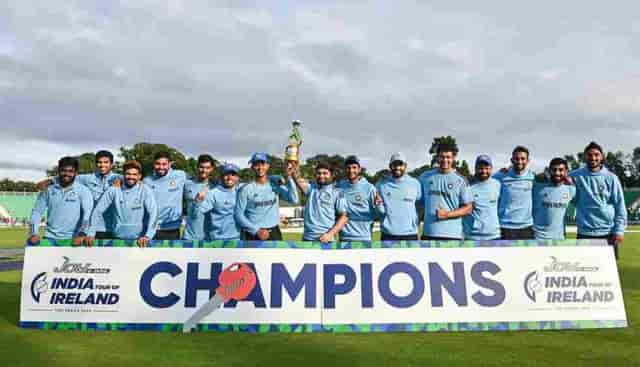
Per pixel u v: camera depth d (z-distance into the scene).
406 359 4.46
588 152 7.32
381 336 5.42
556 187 7.20
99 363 4.32
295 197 7.12
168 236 7.69
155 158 7.64
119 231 6.68
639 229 34.19
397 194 6.84
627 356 4.56
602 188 7.20
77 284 5.84
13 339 5.20
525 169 7.20
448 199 6.70
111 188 6.72
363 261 5.93
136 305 5.77
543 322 5.77
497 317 5.76
